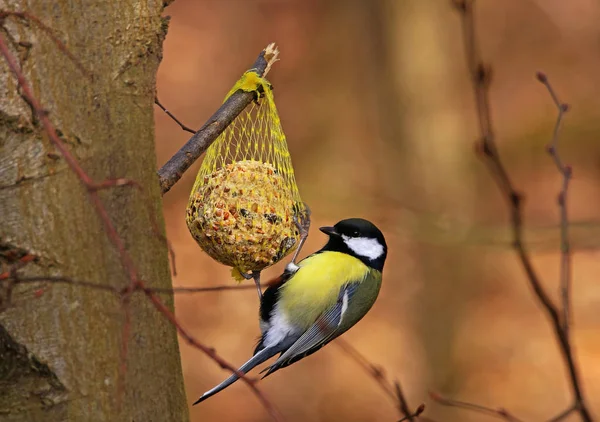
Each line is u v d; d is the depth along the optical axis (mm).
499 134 19797
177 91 19984
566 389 14875
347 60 20391
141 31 4293
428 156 15758
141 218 4199
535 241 14000
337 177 18828
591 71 20297
